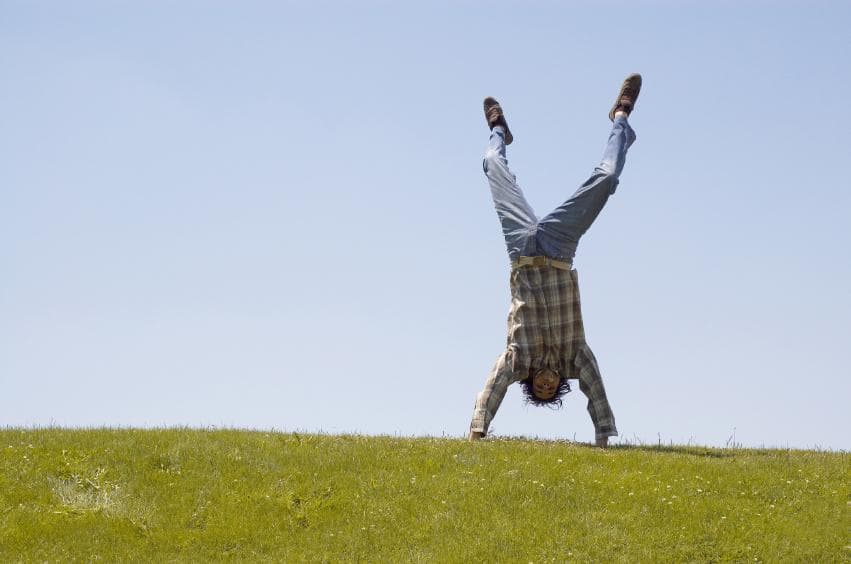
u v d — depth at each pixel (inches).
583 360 768.3
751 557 560.1
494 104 886.4
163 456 681.6
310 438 756.6
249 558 559.2
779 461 727.1
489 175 819.4
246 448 711.7
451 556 550.9
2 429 786.2
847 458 756.6
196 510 608.4
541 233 761.0
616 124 813.9
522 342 762.2
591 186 761.6
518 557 551.8
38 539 572.4
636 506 609.9
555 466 669.3
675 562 553.3
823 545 575.5
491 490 627.2
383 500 619.2
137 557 558.9
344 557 556.1
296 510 608.1
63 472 652.7
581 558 551.5
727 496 636.7
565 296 760.3
